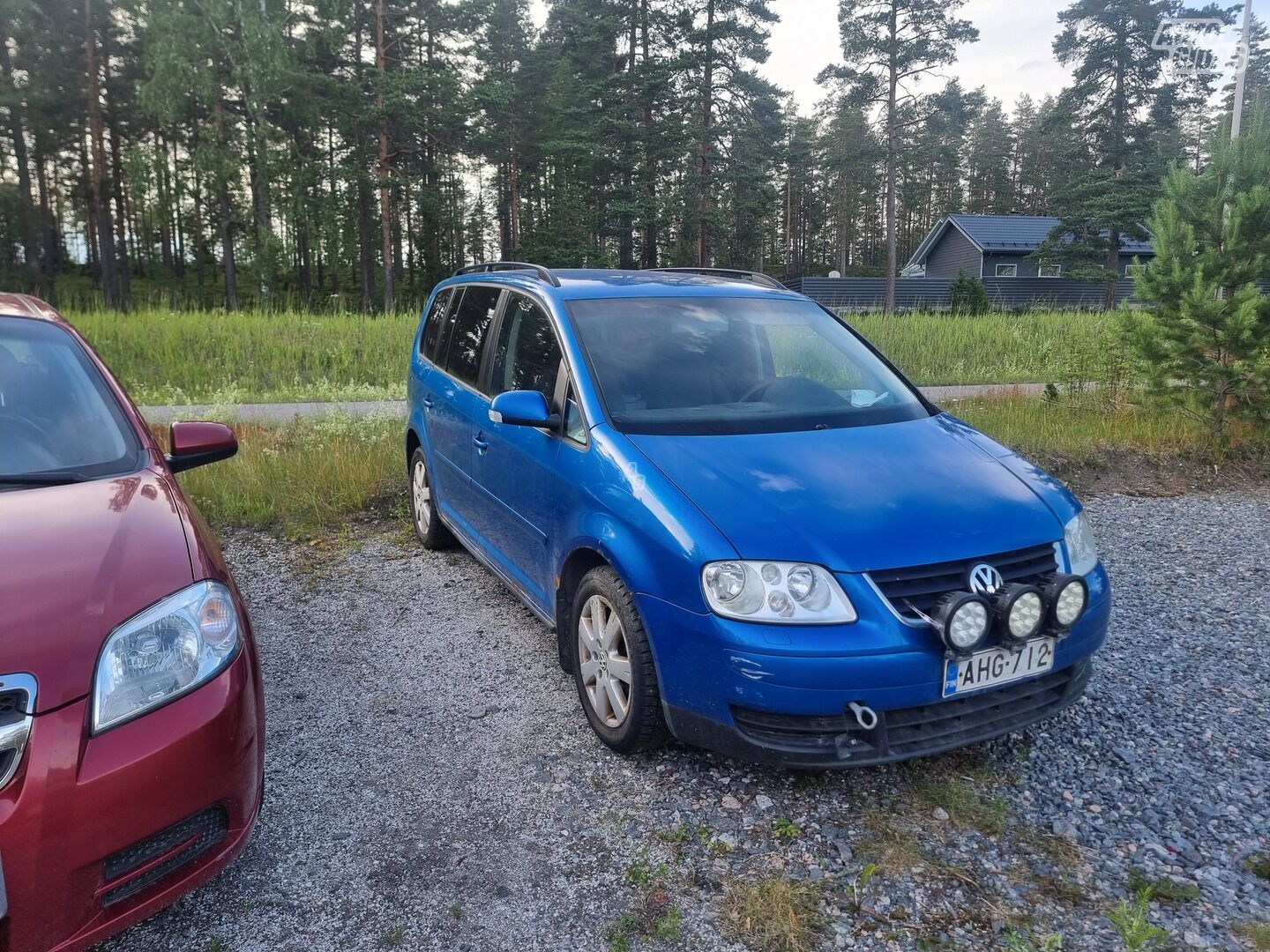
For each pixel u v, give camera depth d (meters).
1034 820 2.92
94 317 18.09
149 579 2.29
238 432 8.74
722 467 3.15
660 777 3.14
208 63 38.28
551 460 3.67
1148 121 43.38
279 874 2.62
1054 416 9.87
